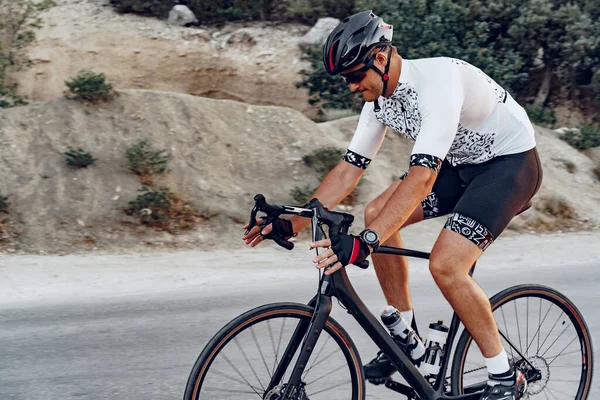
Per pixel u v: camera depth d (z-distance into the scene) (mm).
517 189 2979
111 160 9031
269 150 9836
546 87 15156
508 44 14219
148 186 8781
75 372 4035
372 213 3141
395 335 3047
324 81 13680
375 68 2775
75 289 6078
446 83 2811
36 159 8945
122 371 4043
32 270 6734
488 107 2969
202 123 9906
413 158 2766
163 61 15516
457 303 2891
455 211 2951
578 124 14859
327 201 3133
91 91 9852
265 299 5652
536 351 3482
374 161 10203
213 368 3230
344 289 2783
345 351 2857
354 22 2736
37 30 15375
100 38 15594
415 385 2963
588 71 15180
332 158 9680
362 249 2617
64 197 8438
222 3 16922
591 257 7637
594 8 14953
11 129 9297
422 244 8391
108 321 5051
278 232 2873
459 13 13398
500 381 2984
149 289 6113
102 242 7891
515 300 3357
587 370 3453
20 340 4629
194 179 9039
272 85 15477
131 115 9766
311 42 15984
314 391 3443
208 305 5477
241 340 3180
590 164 11555
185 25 16438
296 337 2775
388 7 13188
